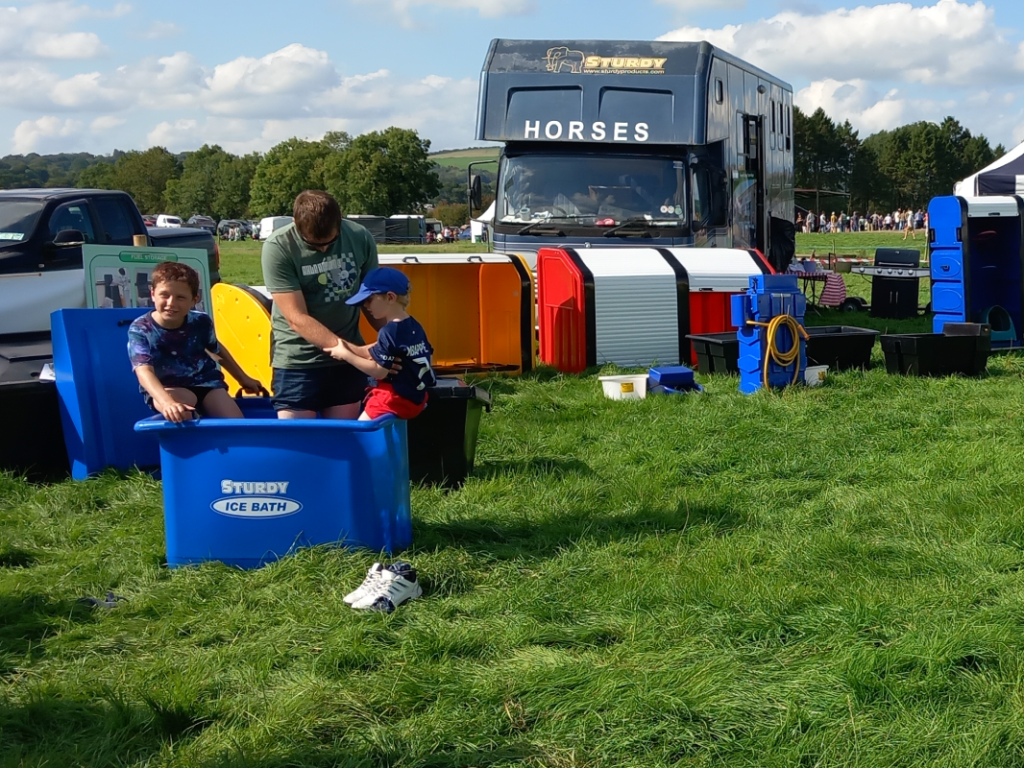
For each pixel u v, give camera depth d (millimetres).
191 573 4773
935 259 11773
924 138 116500
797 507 5859
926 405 8711
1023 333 11977
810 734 3258
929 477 6371
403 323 4926
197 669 3748
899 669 3654
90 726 3387
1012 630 3926
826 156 116625
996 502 5637
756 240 15508
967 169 119625
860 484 6355
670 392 9273
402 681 3615
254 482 4848
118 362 6648
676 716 3365
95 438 6594
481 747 3246
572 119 12359
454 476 6352
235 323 8906
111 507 5984
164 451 4875
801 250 38531
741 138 14250
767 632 4016
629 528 5484
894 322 15961
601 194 12406
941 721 3293
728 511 5711
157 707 3412
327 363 5348
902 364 10141
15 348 8648
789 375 9469
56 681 3707
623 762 3162
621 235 12234
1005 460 6625
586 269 11031
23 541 5375
